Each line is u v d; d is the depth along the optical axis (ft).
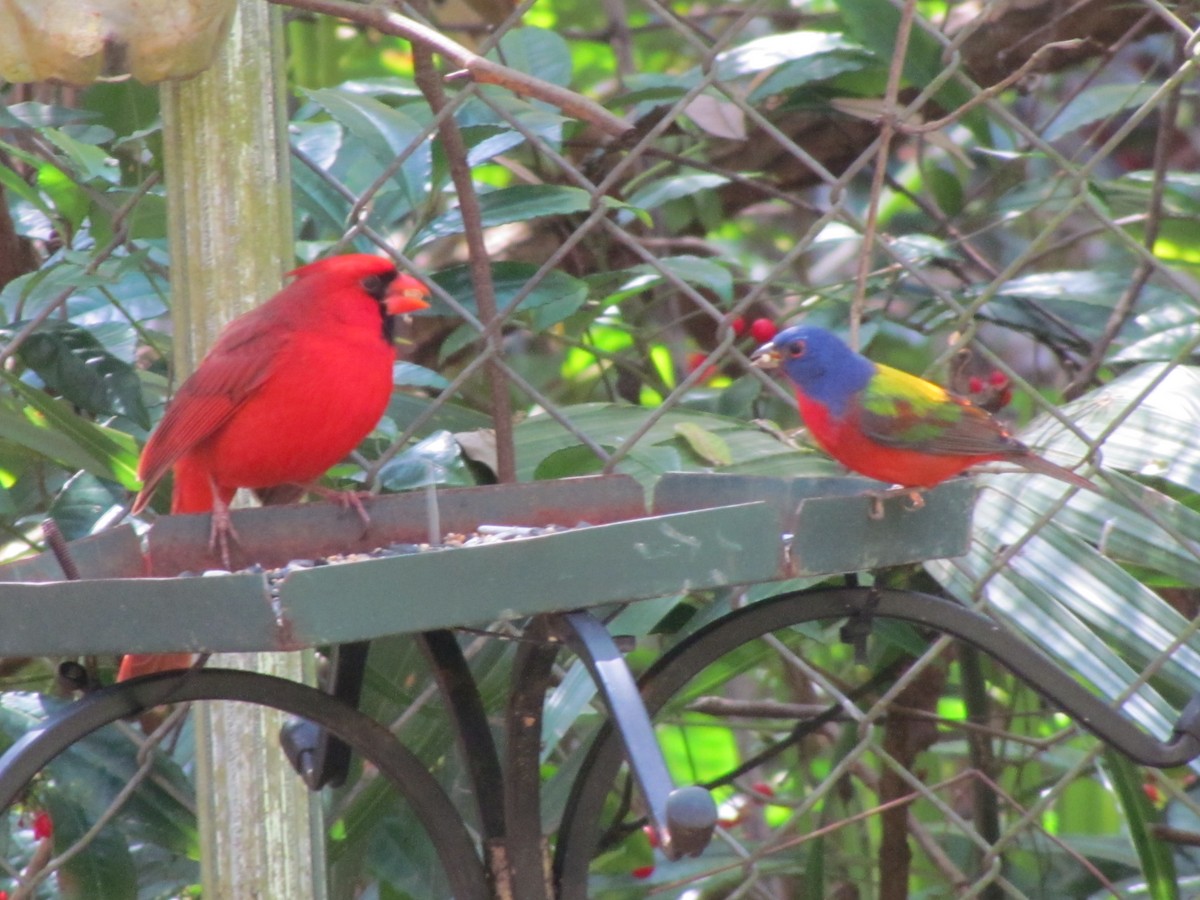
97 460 22.94
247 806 20.16
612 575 14.15
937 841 34.09
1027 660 17.30
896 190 33.96
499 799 17.02
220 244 20.86
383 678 23.89
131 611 13.55
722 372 37.58
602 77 50.47
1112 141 21.58
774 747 26.63
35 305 26.89
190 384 20.53
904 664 28.94
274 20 21.34
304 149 27.81
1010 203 32.35
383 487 23.56
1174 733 17.67
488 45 22.09
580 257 35.65
